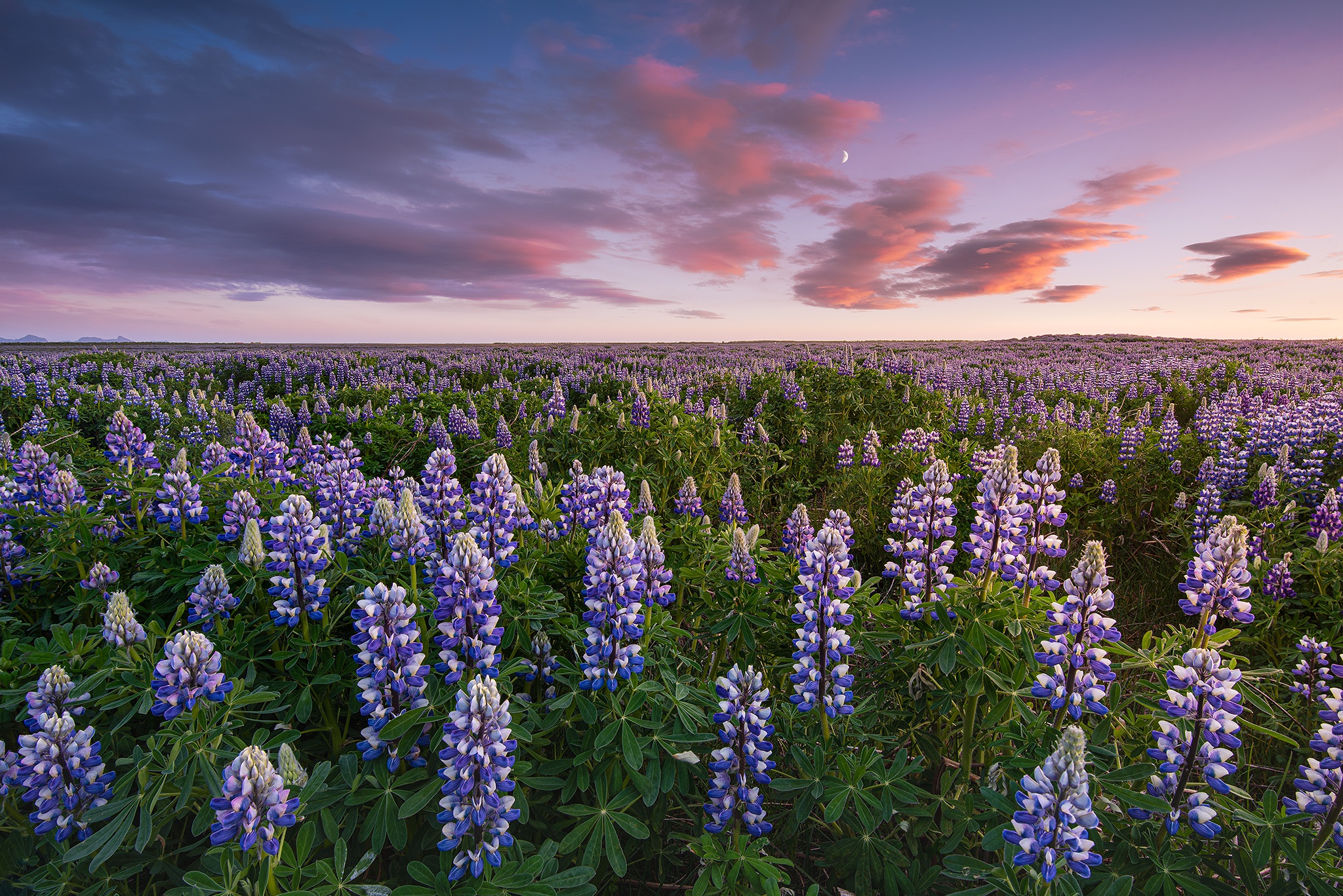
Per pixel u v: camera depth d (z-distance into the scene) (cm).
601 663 316
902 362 2397
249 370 2697
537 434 1063
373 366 2808
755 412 1360
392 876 295
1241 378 2080
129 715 296
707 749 351
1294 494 795
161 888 294
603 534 313
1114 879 251
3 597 436
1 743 283
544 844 276
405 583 386
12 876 277
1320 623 525
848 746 358
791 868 343
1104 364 3059
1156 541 792
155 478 484
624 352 4422
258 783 230
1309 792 267
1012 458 363
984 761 351
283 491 550
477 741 245
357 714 372
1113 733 350
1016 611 346
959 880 305
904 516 404
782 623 408
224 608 355
